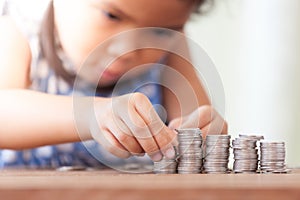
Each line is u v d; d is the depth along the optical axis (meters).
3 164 1.20
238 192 0.43
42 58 1.21
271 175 0.65
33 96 0.98
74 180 0.51
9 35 1.19
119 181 0.49
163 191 0.43
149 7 1.10
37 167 1.02
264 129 1.50
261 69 1.49
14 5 1.23
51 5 1.21
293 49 1.51
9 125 0.96
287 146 1.51
